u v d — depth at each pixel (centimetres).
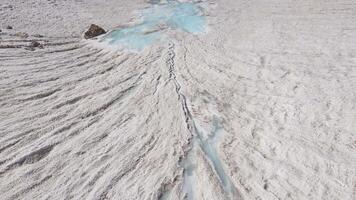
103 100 1205
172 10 2328
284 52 1614
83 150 970
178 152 980
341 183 879
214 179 894
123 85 1311
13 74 1262
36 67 1353
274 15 2216
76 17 2023
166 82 1337
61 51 1559
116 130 1062
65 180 869
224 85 1339
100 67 1460
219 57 1577
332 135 1039
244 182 890
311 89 1279
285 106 1187
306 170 920
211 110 1181
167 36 1825
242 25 2034
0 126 1003
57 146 973
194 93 1274
